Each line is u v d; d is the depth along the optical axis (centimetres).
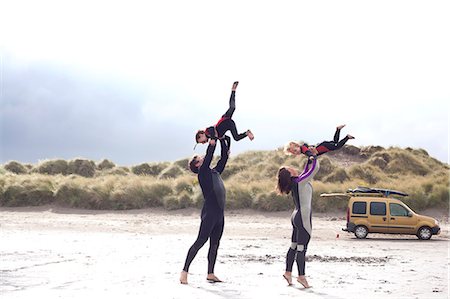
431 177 3781
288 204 2777
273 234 2136
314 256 1470
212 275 1027
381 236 2205
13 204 3077
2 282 994
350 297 875
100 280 1022
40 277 1053
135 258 1364
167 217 2727
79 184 3116
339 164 4278
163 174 4100
